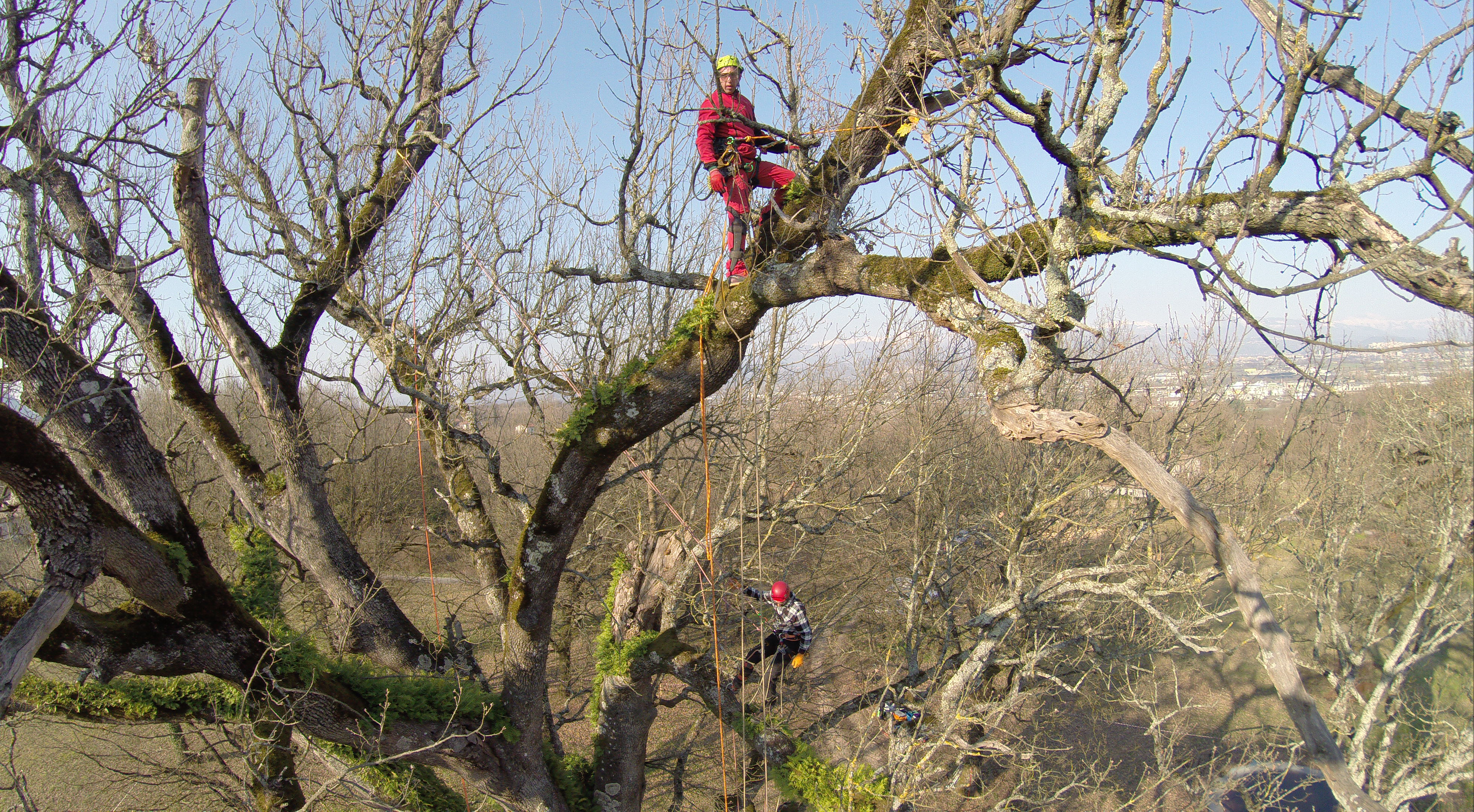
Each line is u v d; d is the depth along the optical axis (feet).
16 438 15.03
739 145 17.33
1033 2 13.11
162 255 20.53
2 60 18.69
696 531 30.66
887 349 38.34
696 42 16.46
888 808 25.86
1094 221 12.06
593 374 29.32
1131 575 30.30
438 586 54.54
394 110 23.53
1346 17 9.07
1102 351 36.52
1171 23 11.18
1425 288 8.70
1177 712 36.55
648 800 44.68
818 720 34.78
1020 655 34.27
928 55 14.61
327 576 24.29
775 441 39.22
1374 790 25.45
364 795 24.13
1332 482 32.81
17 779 21.95
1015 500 36.70
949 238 11.67
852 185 15.19
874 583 44.55
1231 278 9.59
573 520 21.25
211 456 24.53
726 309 17.61
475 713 23.02
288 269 30.09
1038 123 10.86
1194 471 36.45
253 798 25.11
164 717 21.71
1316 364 29.58
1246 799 34.45
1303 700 7.73
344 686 21.79
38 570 30.94
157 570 18.13
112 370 21.02
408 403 28.35
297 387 24.22
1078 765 42.83
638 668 25.40
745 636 39.68
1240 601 8.30
